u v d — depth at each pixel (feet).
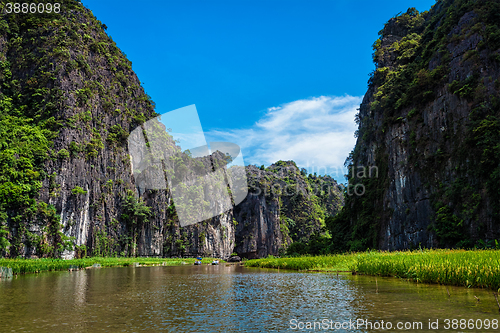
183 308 43.98
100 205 307.58
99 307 45.06
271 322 35.68
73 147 288.30
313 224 593.01
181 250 363.76
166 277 102.94
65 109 298.76
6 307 45.32
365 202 244.22
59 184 272.10
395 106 231.50
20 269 124.06
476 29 191.01
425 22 318.65
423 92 208.44
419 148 203.62
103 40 390.63
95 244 293.84
